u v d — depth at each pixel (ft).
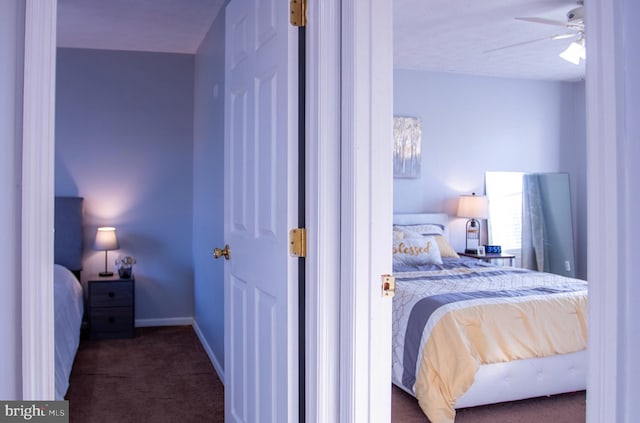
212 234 12.85
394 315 10.50
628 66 2.38
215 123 12.44
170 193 16.20
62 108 15.33
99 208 15.67
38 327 4.56
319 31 5.24
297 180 5.51
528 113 18.81
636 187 2.34
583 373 10.16
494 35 13.52
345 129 5.18
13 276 4.52
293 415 5.52
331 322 5.32
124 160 15.83
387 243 5.21
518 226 18.66
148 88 15.96
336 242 5.32
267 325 6.06
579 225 19.29
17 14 4.52
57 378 8.35
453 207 18.02
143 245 16.06
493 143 18.40
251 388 6.66
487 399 9.45
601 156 2.47
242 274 6.95
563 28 12.74
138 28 13.44
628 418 2.38
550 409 10.00
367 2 5.09
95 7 11.84
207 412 9.74
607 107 2.45
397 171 17.25
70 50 15.34
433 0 11.09
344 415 5.24
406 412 9.96
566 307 10.14
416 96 17.49
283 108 5.54
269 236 5.98
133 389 10.87
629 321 2.38
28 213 4.53
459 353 9.00
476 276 12.71
